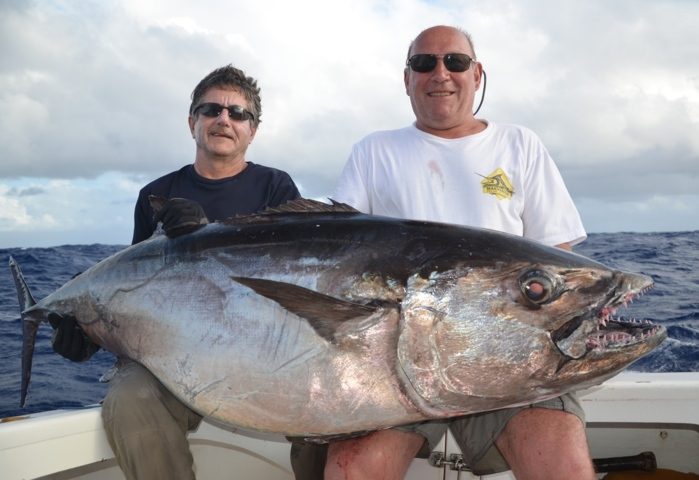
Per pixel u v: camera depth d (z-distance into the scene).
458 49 3.58
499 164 3.58
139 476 2.74
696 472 3.38
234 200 4.27
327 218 2.70
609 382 3.19
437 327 2.39
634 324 2.48
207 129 4.21
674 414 3.18
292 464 3.15
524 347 2.39
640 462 3.33
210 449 3.34
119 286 2.87
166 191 4.33
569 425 2.63
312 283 2.51
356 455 2.67
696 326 8.83
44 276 18.70
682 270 17.39
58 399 6.27
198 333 2.62
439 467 3.20
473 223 3.53
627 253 23.22
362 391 2.40
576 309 2.39
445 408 2.46
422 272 2.42
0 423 2.68
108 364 7.76
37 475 2.69
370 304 2.41
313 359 2.42
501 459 2.89
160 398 2.79
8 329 10.38
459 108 3.62
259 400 2.50
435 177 3.61
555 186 3.56
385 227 2.57
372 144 3.80
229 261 2.65
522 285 2.39
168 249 2.82
